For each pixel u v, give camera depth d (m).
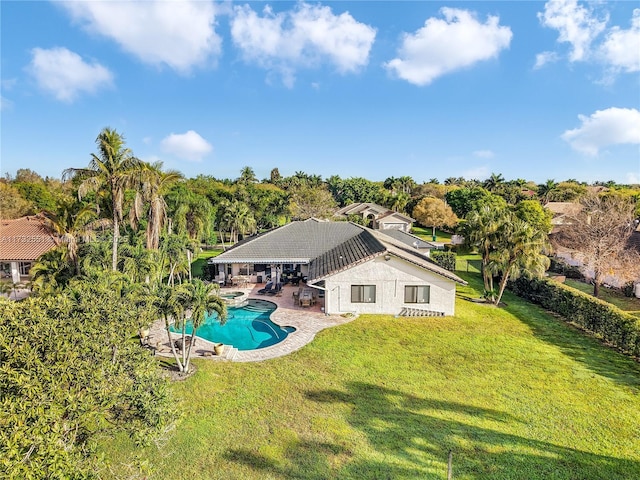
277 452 12.55
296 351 21.17
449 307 28.06
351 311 28.34
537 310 29.67
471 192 96.44
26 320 9.04
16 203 56.38
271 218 79.88
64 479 6.89
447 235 87.00
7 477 6.20
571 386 17.17
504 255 30.08
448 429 13.84
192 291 18.25
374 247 30.38
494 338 23.30
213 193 81.94
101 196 28.33
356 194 137.38
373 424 14.16
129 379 9.56
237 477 11.39
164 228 40.41
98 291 12.52
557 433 13.66
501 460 12.16
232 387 17.00
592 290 37.75
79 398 8.05
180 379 17.66
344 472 11.59
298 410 15.12
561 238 47.34
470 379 17.84
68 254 25.61
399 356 20.50
